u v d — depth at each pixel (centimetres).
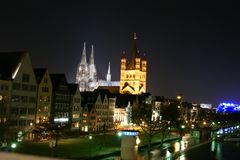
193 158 8956
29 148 7706
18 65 9788
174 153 9275
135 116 15325
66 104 12269
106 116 15688
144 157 8075
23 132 9244
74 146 8644
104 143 9644
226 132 19975
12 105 9306
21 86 9794
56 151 7406
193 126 19550
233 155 10188
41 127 9731
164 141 12131
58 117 11738
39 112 10675
